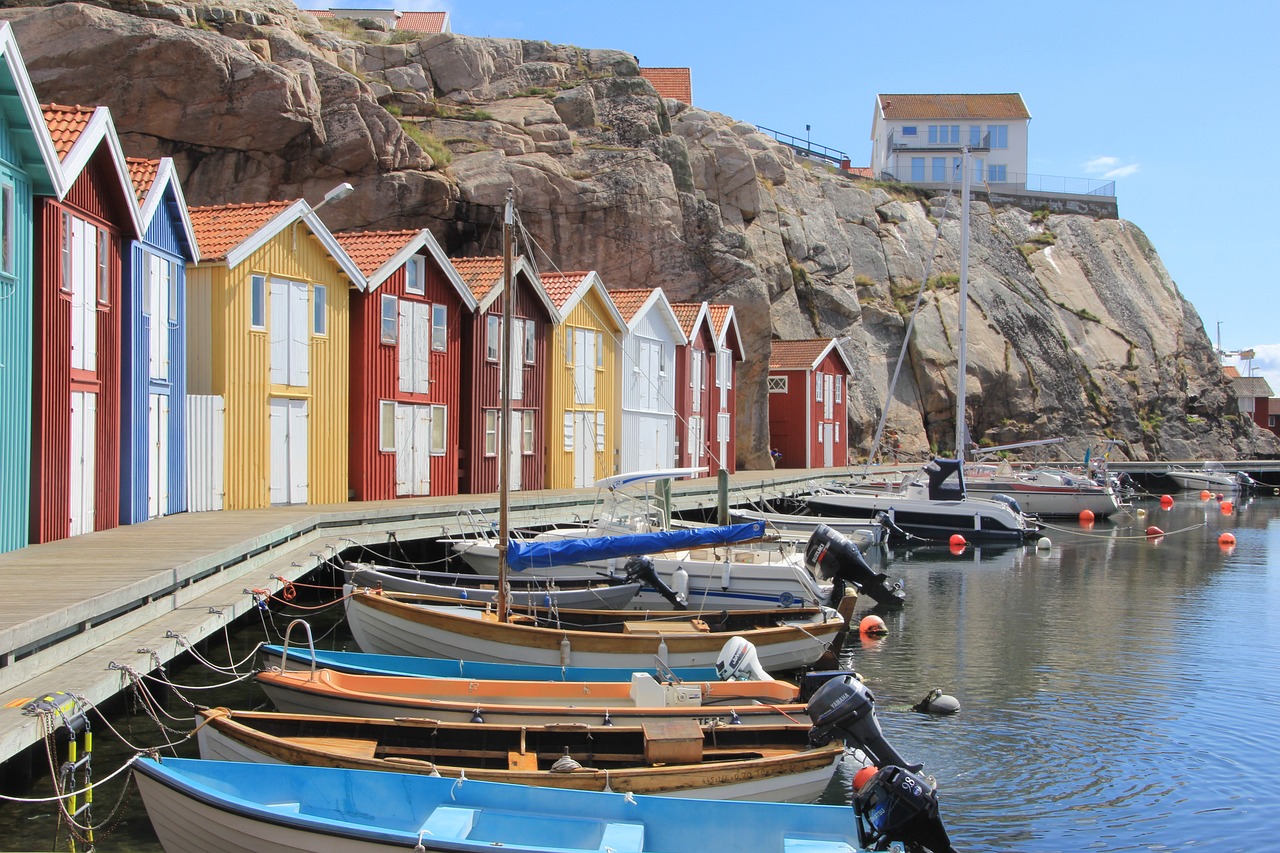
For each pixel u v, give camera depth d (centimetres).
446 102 4969
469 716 1245
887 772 1034
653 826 998
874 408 7169
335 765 1049
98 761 1314
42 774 1248
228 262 2564
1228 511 6038
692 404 4988
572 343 4031
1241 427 9400
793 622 1973
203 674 1708
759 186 6556
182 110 3550
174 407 2417
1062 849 1225
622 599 2173
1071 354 8250
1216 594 3034
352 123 3941
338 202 3969
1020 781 1434
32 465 1780
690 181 5466
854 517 4406
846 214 7800
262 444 2717
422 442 3338
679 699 1373
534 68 5272
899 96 10038
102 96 3428
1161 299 9362
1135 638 2375
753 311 5525
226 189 3719
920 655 2188
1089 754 1547
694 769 1116
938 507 4306
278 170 3819
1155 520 5591
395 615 1666
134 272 2170
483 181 4494
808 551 2245
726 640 1750
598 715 1263
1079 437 7831
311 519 2253
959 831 1270
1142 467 7394
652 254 5131
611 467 4319
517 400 3725
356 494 3070
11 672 1033
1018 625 2534
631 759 1195
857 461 7025
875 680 1969
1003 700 1834
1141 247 9581
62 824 1118
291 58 3906
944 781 1430
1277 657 2184
